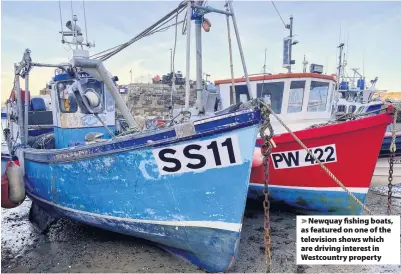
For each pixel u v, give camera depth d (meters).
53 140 6.57
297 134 5.28
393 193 7.51
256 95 7.11
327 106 7.30
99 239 5.14
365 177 5.19
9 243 5.14
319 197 5.49
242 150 3.47
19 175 5.41
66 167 4.60
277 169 5.70
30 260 4.54
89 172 4.31
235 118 3.38
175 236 4.00
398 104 4.77
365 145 5.03
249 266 4.24
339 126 5.00
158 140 3.68
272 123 6.93
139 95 18.72
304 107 6.95
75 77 5.01
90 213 4.52
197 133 3.50
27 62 5.27
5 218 6.40
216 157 3.55
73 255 4.62
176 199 3.82
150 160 3.80
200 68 5.77
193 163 3.64
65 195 4.79
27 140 6.35
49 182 5.04
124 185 4.05
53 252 4.75
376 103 11.73
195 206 3.77
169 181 3.79
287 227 5.48
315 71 7.35
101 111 6.11
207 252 3.93
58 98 5.89
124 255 4.56
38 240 5.21
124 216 4.19
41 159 5.09
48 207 5.48
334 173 5.30
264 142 3.33
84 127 6.04
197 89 5.86
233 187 3.61
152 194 3.92
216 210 3.72
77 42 6.31
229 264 3.90
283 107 6.91
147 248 4.75
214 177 3.63
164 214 3.93
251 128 3.39
